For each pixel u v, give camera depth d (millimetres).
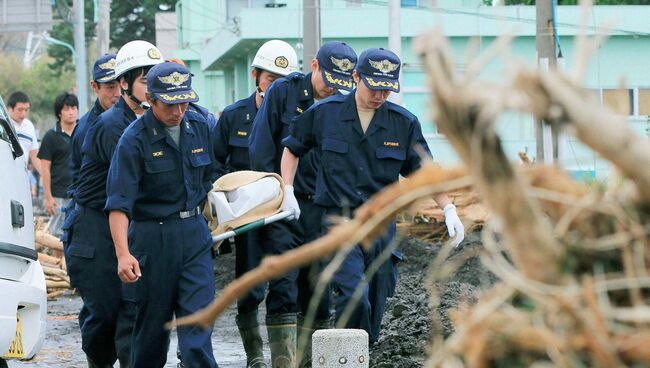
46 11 32969
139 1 62094
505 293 2248
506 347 2203
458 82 1990
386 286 7340
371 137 7219
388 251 2957
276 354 8094
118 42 69000
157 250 6801
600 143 1921
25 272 7008
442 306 8688
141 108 7711
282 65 8797
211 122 8898
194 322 2549
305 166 8164
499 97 1960
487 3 31469
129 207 6703
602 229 2174
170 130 6828
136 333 6926
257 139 8234
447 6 32062
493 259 2203
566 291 2127
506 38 2020
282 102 8227
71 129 14594
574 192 2217
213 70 45188
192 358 6688
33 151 15180
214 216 7633
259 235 8219
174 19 61531
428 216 15242
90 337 7934
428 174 2359
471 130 1979
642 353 2074
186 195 6859
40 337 7035
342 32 33312
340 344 6461
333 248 2436
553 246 2117
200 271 6875
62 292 14875
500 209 2062
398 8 20234
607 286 2137
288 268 2451
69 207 8148
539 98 1928
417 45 2016
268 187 7684
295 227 8164
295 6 40438
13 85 83125
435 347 2523
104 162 7711
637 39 31125
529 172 2250
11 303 6617
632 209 2164
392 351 8312
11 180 6832
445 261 13266
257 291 8430
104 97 8180
